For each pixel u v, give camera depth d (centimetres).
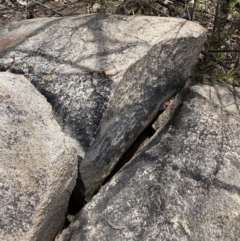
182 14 150
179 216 101
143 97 119
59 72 111
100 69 108
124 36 118
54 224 98
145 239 97
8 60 116
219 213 102
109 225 101
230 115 124
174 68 127
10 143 91
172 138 117
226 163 111
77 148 101
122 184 108
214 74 144
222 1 154
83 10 155
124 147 120
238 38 156
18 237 83
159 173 109
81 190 111
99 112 103
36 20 133
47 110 97
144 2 144
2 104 95
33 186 87
